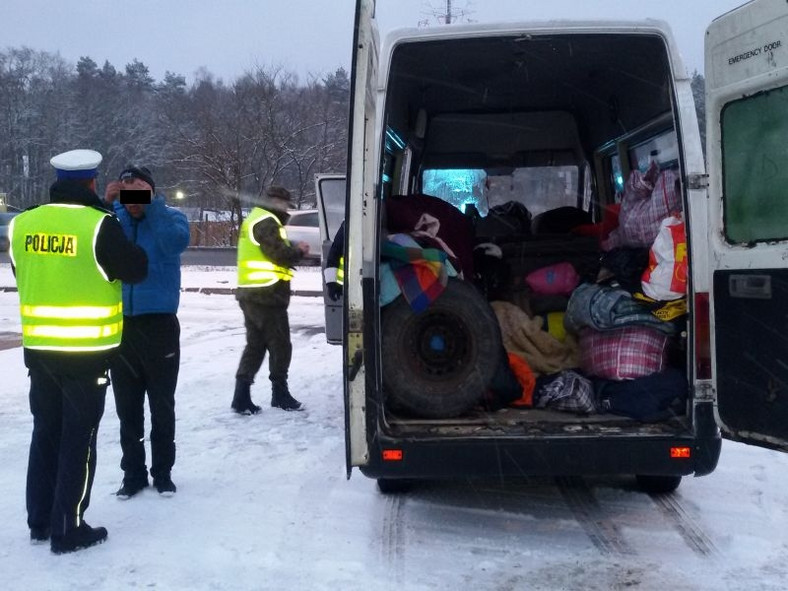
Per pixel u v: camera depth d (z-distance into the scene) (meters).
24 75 55.59
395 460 3.92
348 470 3.88
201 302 14.95
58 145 51.06
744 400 3.75
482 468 3.93
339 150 30.53
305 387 7.82
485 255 5.52
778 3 3.55
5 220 25.70
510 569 3.91
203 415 6.73
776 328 3.59
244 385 6.74
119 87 60.41
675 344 4.34
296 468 5.39
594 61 5.16
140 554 4.06
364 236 3.93
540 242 5.65
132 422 4.83
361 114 3.82
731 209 3.86
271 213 6.74
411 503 4.80
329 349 10.07
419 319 4.32
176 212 4.87
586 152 6.81
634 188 4.91
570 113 6.69
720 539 4.21
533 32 4.23
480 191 7.10
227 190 27.34
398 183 6.20
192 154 28.50
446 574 3.86
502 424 4.13
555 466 3.92
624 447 3.91
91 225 4.07
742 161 3.79
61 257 4.04
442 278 4.33
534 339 4.88
